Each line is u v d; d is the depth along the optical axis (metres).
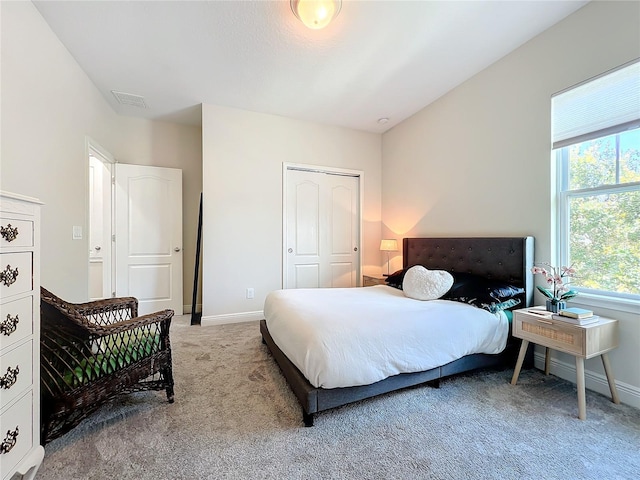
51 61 2.04
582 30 1.92
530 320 1.86
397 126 3.88
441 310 1.96
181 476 1.17
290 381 1.69
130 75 2.66
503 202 2.48
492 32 2.14
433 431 1.47
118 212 3.49
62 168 2.20
